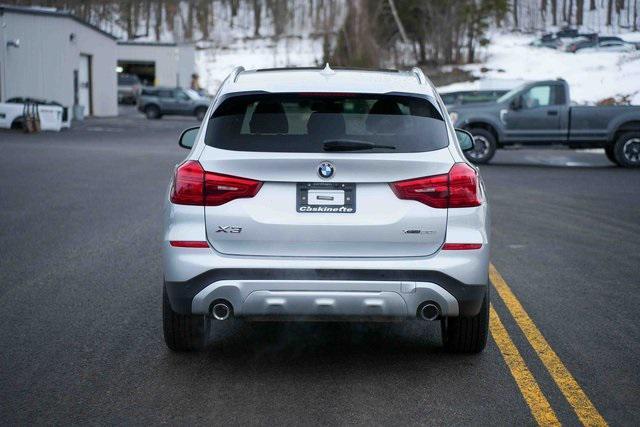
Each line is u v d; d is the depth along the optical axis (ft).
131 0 482.28
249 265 14.90
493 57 278.05
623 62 218.18
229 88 16.15
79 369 16.25
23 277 24.40
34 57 131.95
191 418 13.73
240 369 16.46
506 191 50.31
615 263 27.91
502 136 70.85
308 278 14.89
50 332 18.81
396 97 16.01
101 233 32.17
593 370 16.40
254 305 14.99
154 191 46.34
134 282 23.99
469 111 71.26
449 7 267.18
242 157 15.02
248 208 15.03
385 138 15.40
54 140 88.99
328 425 13.46
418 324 20.27
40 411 13.97
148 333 18.92
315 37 423.23
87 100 154.61
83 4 377.50
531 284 24.50
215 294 15.03
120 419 13.65
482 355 17.47
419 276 14.99
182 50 221.05
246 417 13.79
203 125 15.93
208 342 18.43
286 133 15.49
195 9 520.83
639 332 19.25
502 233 34.09
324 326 20.01
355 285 14.87
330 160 14.83
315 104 15.88
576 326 19.79
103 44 159.84
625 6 484.33
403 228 15.03
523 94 70.54
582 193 49.57
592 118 69.41
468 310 15.49
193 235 15.11
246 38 472.85
